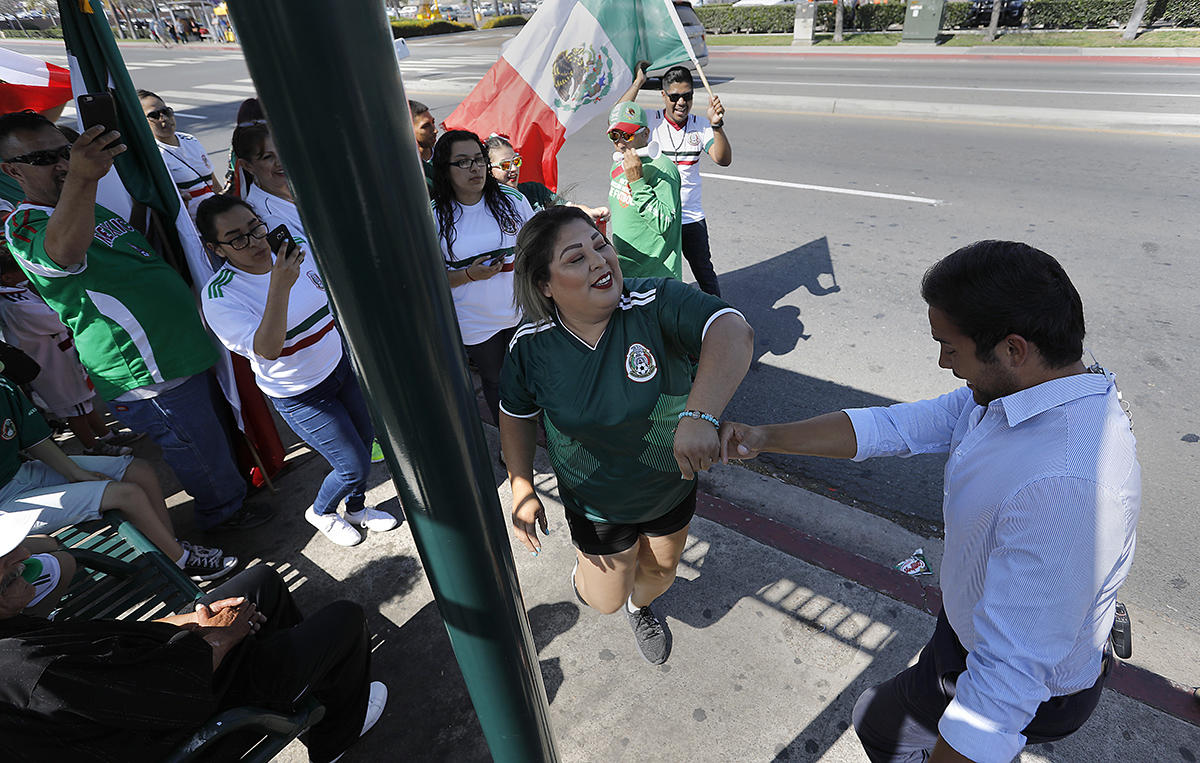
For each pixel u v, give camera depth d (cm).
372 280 72
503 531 104
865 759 217
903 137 898
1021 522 114
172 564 240
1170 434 348
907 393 402
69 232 232
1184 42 1350
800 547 296
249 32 57
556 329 177
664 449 187
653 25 425
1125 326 439
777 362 439
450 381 84
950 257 120
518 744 132
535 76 413
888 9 1867
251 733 187
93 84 273
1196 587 268
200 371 286
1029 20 1664
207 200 251
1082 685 130
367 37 60
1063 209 626
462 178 290
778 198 715
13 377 259
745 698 238
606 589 227
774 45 1838
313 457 379
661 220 347
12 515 237
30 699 145
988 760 117
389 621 279
